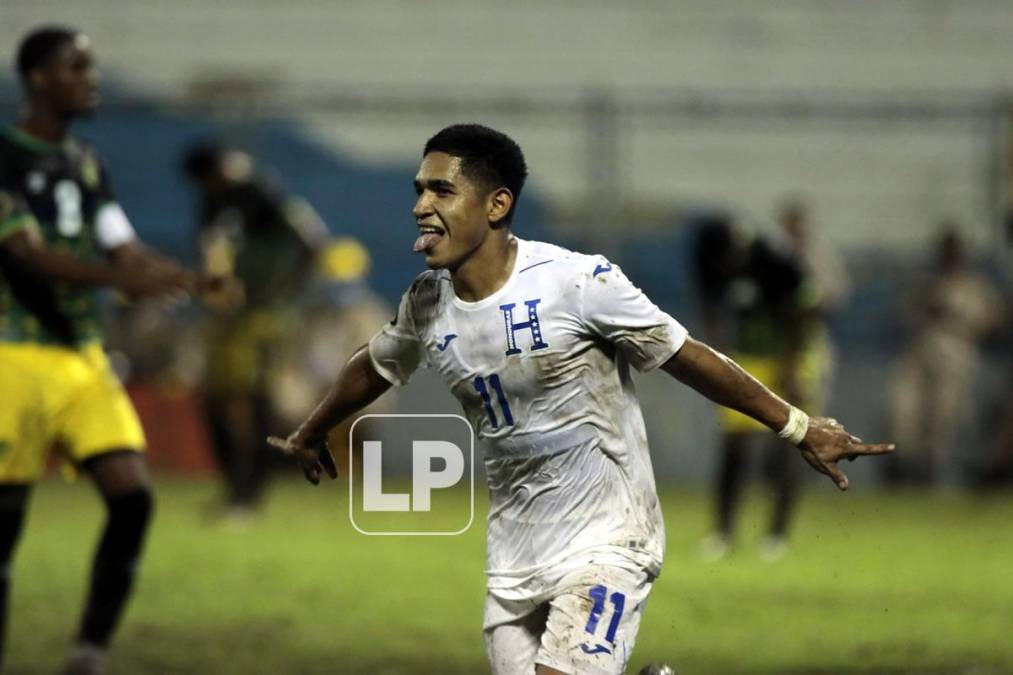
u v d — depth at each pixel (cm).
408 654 2462
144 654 2448
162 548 3662
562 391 1455
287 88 5884
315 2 6488
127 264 2250
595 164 5419
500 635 1506
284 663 2386
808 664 2380
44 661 2402
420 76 6481
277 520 4216
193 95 5616
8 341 2131
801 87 6619
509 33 6550
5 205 2123
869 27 6650
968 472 5350
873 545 3812
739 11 6644
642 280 5525
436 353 1492
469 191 1432
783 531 3700
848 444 1461
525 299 1443
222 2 6462
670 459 5250
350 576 3262
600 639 1416
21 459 2130
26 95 2197
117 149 5647
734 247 3616
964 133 6184
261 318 4072
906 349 5375
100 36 6431
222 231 4044
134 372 5309
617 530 1468
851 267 5650
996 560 3553
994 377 5369
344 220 5641
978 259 5572
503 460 1492
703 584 3169
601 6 6569
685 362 1459
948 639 2588
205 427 5275
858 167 6188
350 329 5103
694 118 6169
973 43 6650
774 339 3622
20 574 3281
